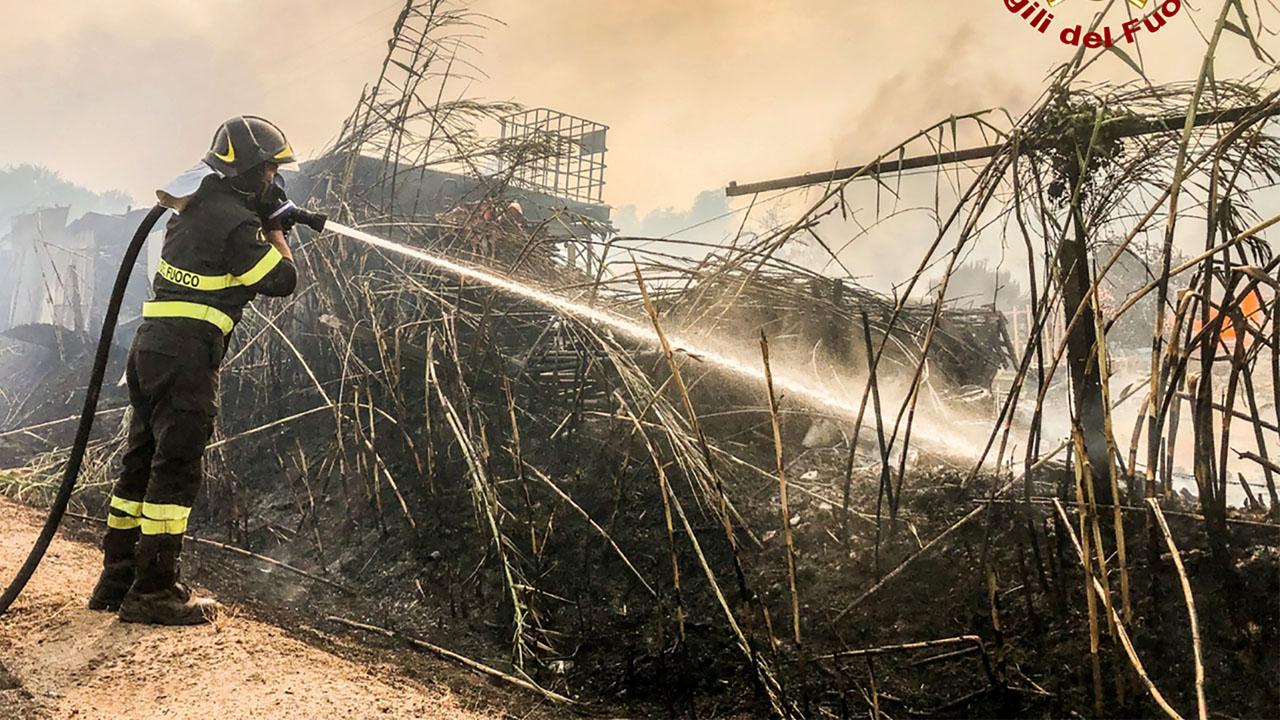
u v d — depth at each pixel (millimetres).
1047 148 3246
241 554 5074
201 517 5672
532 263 6457
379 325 5695
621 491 4242
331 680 3182
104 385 8195
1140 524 3271
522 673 3637
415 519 4918
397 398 5168
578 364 5172
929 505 3961
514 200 6844
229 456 6031
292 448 6008
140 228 3596
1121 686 2811
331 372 6117
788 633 3543
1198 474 3090
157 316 3500
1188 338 3072
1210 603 2926
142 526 3475
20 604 3564
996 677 3000
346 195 6508
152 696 2852
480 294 5762
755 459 4934
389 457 5402
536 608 4102
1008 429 3209
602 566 4281
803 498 4336
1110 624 2602
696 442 4434
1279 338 2977
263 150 3613
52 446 7207
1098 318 2717
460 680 3559
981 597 3357
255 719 2721
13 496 5812
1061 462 4141
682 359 5242
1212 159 2953
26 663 3037
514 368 5523
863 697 3135
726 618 3736
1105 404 2695
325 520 5254
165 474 3469
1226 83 3076
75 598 3730
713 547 4191
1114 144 3238
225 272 3564
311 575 4754
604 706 3445
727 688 3400
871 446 4906
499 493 4809
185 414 3471
